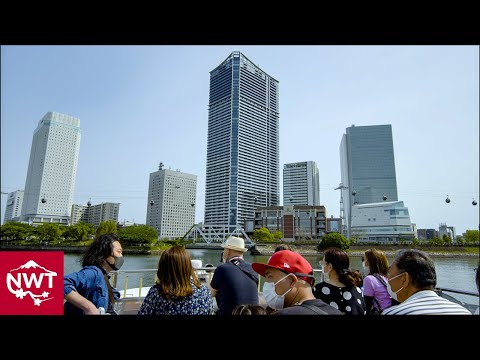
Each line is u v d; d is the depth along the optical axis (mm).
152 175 87250
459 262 43094
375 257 3465
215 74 125125
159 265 2490
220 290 3232
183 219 85688
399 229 71062
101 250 2801
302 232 100312
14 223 34938
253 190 112938
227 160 110625
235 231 91000
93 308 2215
